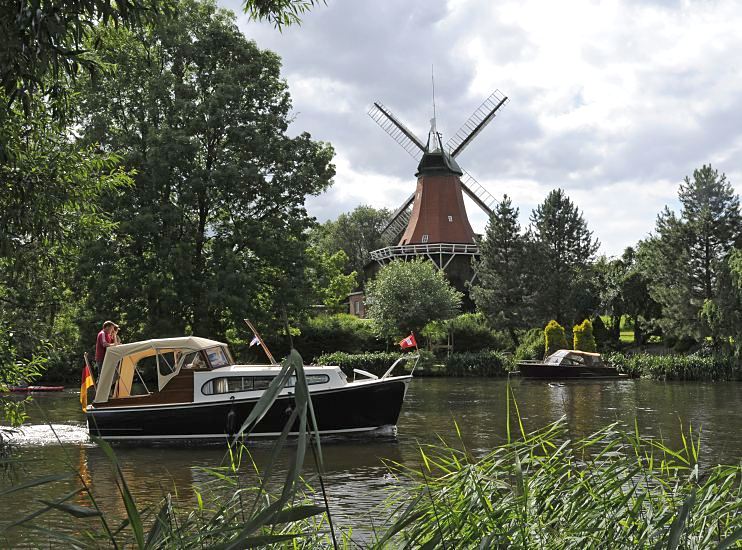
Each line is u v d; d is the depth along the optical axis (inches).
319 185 1514.5
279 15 267.1
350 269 4072.3
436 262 2642.7
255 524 78.9
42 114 342.0
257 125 1454.2
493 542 122.6
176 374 728.3
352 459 583.5
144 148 1379.2
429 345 2006.6
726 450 586.9
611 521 141.6
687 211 1956.2
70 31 231.0
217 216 1486.2
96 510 95.3
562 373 1596.9
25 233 345.1
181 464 584.7
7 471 173.3
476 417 874.8
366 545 140.7
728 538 90.5
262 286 1444.4
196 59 1451.8
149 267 1332.4
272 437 714.8
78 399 1152.2
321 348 1845.5
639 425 776.3
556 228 2613.2
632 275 2417.6
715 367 1567.4
